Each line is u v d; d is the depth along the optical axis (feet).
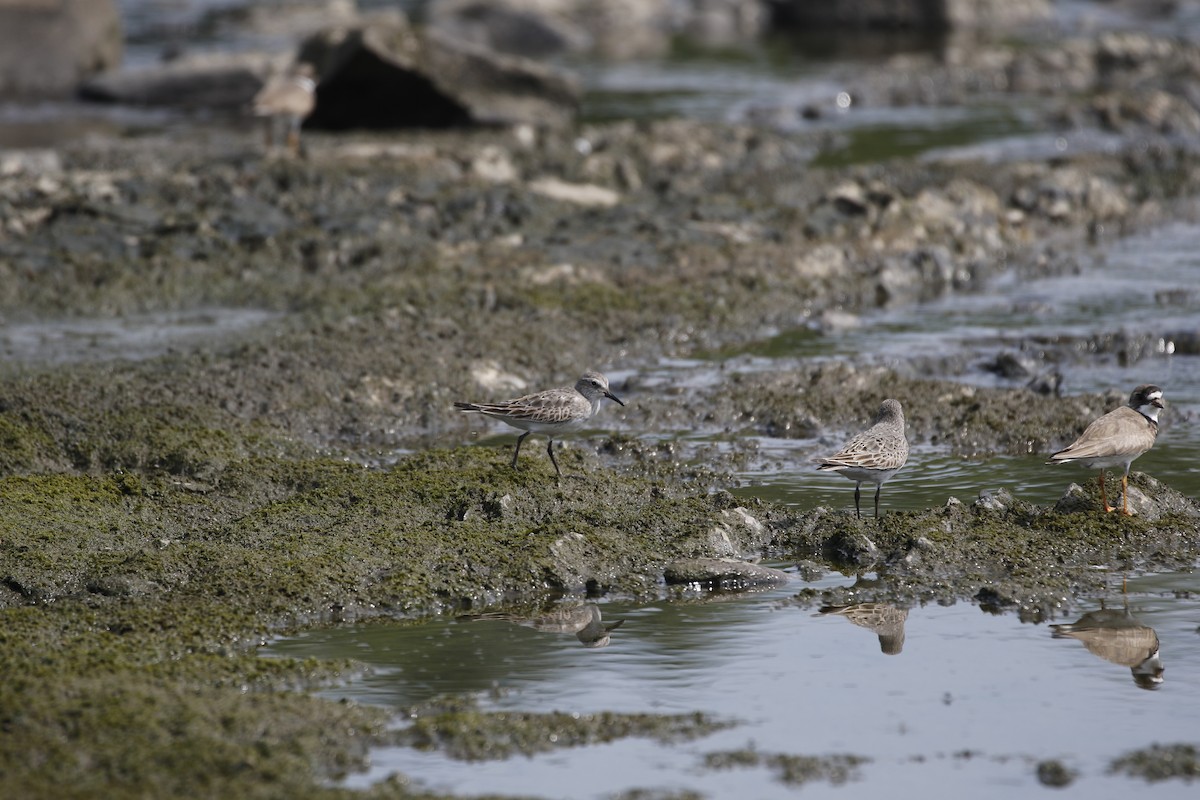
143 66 133.90
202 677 33.76
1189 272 76.18
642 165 93.40
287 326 63.10
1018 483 48.06
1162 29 163.43
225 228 74.49
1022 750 31.45
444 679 34.78
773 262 73.87
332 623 38.19
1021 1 171.94
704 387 58.49
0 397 51.44
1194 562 41.52
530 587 40.09
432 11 162.91
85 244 71.61
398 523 43.32
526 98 107.55
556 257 72.69
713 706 33.53
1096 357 62.54
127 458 48.08
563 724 32.24
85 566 39.58
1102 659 35.83
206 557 40.16
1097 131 107.65
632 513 44.42
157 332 62.75
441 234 75.77
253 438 50.44
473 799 29.04
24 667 33.47
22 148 95.81
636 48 159.43
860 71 131.64
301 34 159.53
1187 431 53.11
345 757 30.48
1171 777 30.25
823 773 30.42
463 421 55.31
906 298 72.79
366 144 92.84
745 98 122.01
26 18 119.96
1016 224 84.28
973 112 116.98
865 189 84.64
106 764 29.48
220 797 28.60
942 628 37.76
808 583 40.83
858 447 43.52
